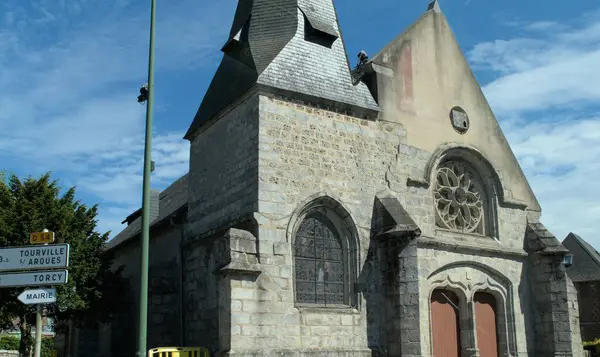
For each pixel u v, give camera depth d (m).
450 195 20.27
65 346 27.23
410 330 16.38
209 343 17.36
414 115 19.75
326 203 17.17
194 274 18.92
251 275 15.29
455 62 21.61
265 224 15.85
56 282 10.80
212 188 18.69
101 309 19.83
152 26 12.99
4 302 16.97
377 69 19.27
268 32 18.84
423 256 18.30
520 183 22.19
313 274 16.64
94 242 18.88
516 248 20.94
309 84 17.62
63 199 18.48
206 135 19.67
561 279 20.41
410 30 20.62
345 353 16.22
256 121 16.66
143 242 11.86
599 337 35.44
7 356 28.88
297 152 16.91
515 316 20.09
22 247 10.98
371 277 17.28
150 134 12.44
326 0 19.75
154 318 18.78
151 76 12.74
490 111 22.17
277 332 15.40
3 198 17.34
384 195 18.08
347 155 17.83
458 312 19.17
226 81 19.12
